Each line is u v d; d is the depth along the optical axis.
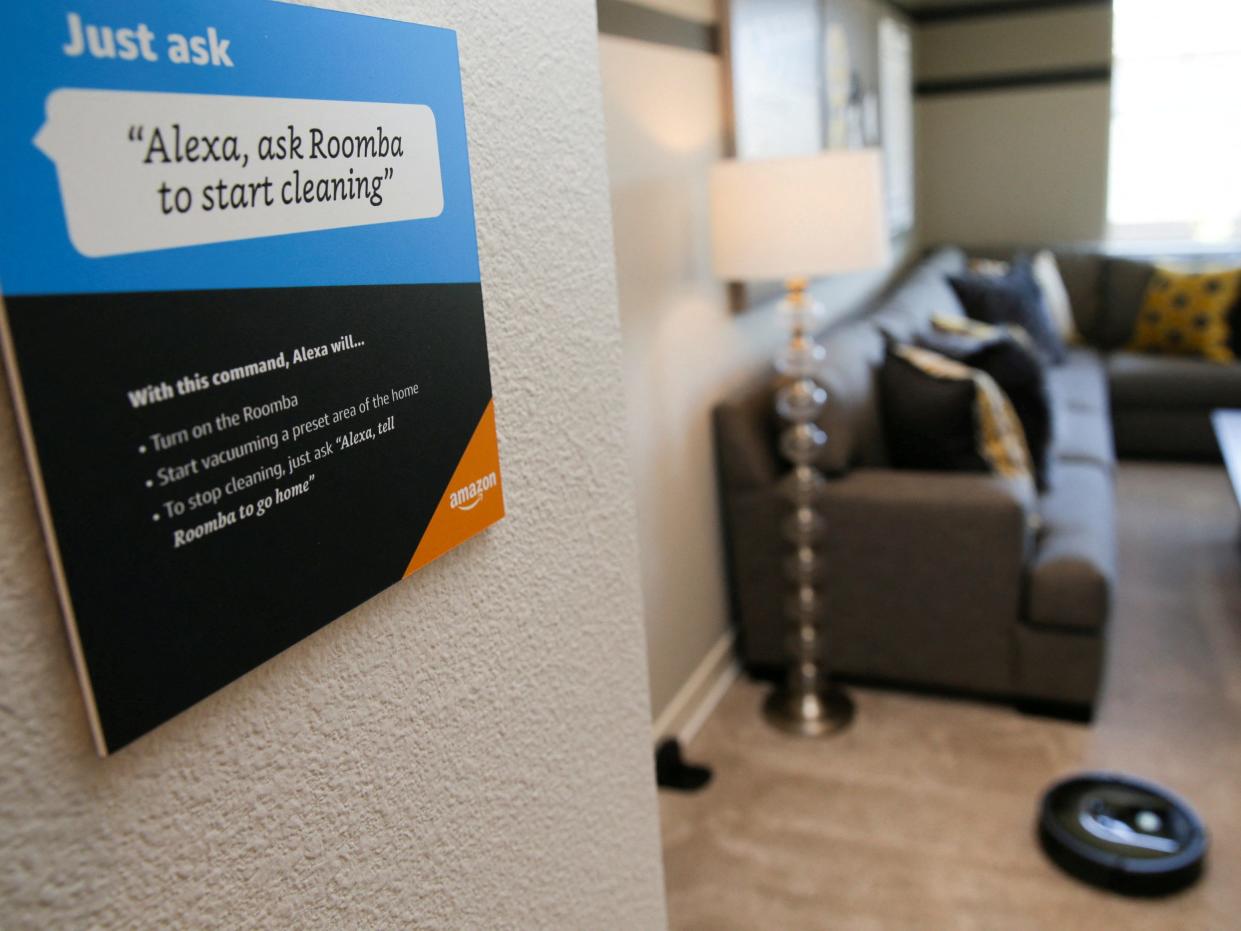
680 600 2.46
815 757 2.36
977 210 5.52
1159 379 4.30
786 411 2.40
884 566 2.49
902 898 1.89
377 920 0.54
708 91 2.51
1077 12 5.06
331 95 0.47
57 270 0.35
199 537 0.41
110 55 0.36
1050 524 2.62
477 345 0.59
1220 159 5.12
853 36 3.76
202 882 0.44
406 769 0.56
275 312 0.44
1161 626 2.88
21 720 0.36
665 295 2.32
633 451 2.18
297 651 0.48
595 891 0.77
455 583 0.59
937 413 2.56
